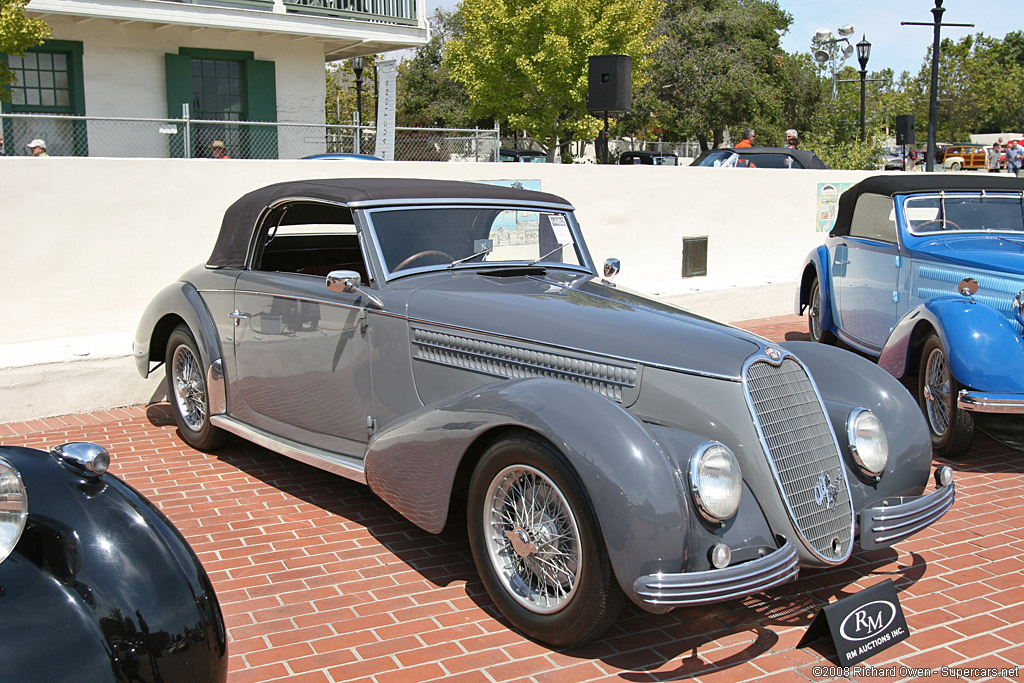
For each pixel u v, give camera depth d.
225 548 4.10
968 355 5.11
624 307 3.92
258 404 4.97
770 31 41.59
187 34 14.75
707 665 3.16
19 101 13.65
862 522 3.49
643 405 3.44
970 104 58.00
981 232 6.88
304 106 16.17
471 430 3.41
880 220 7.19
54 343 6.79
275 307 4.75
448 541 4.22
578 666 3.14
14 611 2.16
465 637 3.33
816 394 3.54
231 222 5.20
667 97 37.38
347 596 3.65
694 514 3.07
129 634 2.23
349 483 4.98
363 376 4.31
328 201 4.49
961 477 5.26
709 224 11.02
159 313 5.54
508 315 3.83
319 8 15.27
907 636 3.37
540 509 3.31
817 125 20.89
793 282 10.91
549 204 4.91
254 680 3.01
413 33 16.52
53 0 12.84
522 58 25.25
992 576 3.90
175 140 14.87
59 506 2.40
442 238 4.48
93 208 7.00
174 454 5.46
